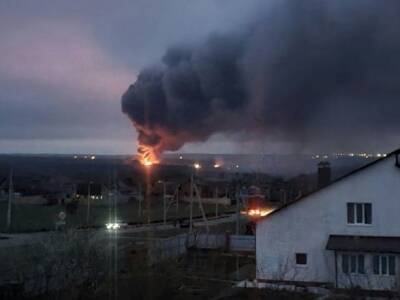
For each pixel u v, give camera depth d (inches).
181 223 2655.0
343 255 1184.2
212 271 1245.7
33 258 878.4
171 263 905.5
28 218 2571.4
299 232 1250.0
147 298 772.6
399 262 1141.7
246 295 973.8
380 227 1205.1
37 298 808.9
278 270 1229.7
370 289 1005.2
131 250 1032.2
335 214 1232.8
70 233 944.3
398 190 1200.8
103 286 807.1
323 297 976.9
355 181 1224.8
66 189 4271.7
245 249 1668.3
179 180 4365.2
